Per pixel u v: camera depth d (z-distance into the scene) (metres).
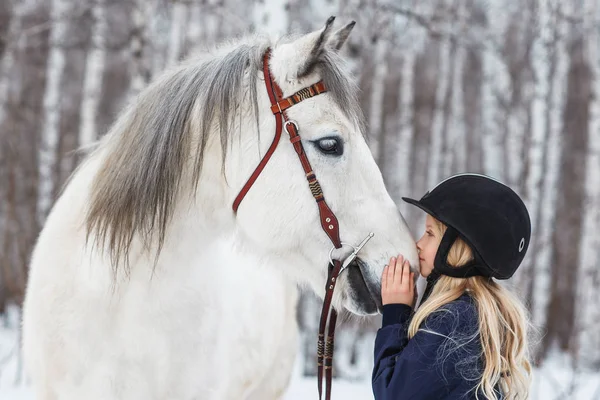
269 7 5.40
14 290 7.79
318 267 2.41
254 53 2.39
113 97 11.81
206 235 2.42
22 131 10.34
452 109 11.59
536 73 7.24
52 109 8.76
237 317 2.75
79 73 12.89
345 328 7.86
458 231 2.18
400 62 12.27
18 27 10.54
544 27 7.27
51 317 2.33
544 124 7.22
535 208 7.09
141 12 6.99
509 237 2.17
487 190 2.21
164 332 2.32
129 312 2.29
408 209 10.26
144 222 2.27
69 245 2.38
